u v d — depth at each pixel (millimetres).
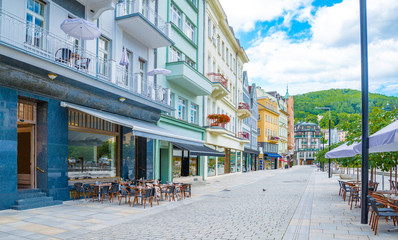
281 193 16172
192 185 20531
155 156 18094
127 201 12117
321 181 26047
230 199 13602
